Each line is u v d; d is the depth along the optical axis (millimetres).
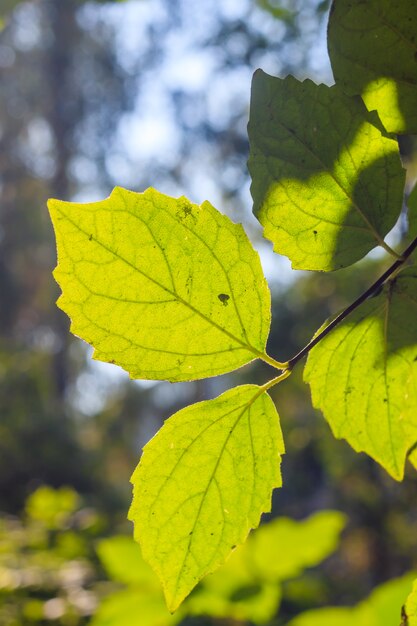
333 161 295
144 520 286
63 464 3715
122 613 603
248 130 299
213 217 285
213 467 289
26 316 7223
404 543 3037
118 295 283
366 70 302
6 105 7066
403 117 302
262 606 609
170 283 284
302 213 298
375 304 298
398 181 297
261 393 291
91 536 1267
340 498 3207
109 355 287
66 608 883
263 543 650
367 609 580
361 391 303
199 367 291
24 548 1171
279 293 2977
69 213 280
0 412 3686
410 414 303
